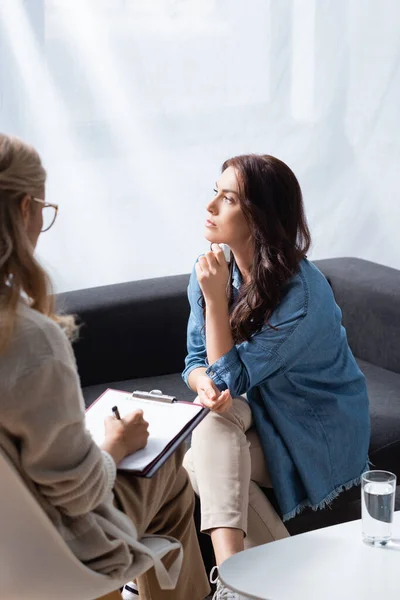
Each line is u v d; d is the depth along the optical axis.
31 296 1.51
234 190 2.26
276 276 2.24
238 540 2.12
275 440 2.28
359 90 4.16
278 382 2.32
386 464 2.58
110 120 3.75
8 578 1.58
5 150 1.47
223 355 2.24
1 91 3.55
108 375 2.95
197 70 3.86
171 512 2.05
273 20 3.95
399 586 1.70
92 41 3.64
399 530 1.90
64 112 3.66
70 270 3.81
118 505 1.82
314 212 4.23
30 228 1.54
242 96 3.97
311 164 4.17
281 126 4.07
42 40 3.56
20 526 1.52
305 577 1.73
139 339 2.98
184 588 2.09
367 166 4.25
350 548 1.83
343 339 2.43
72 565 1.55
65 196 3.74
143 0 3.70
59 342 1.47
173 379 2.98
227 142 3.99
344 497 2.41
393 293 3.00
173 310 3.01
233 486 2.16
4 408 1.43
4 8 3.49
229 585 1.71
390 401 2.76
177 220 3.96
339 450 2.34
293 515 2.30
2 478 1.47
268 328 2.24
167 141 3.88
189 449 2.36
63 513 1.56
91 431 1.94
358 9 4.07
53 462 1.48
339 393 2.39
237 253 2.34
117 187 3.83
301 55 4.04
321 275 2.35
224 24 3.87
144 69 3.77
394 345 3.00
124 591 2.22
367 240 4.32
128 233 3.88
